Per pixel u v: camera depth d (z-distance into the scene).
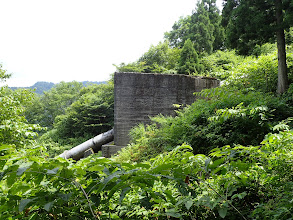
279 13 8.19
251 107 4.91
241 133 5.02
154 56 29.56
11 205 1.27
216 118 5.08
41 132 35.69
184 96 10.13
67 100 41.75
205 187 1.83
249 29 8.36
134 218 1.57
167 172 1.49
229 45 9.45
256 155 1.85
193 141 5.69
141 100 9.84
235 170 1.80
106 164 1.47
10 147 1.44
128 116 9.75
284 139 2.11
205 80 10.44
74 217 1.33
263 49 15.88
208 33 27.91
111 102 26.19
